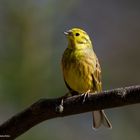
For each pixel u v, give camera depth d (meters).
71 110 8.53
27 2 13.87
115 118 15.39
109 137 15.17
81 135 14.76
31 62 12.56
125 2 17.91
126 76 16.75
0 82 11.98
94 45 17.47
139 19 17.81
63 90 12.59
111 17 17.72
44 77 12.48
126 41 17.61
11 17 13.59
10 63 12.28
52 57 13.19
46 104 8.46
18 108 12.09
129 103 8.30
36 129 12.61
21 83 12.12
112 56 17.30
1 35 13.22
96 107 8.45
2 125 8.48
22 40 13.12
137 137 15.30
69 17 15.92
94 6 17.56
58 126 14.02
